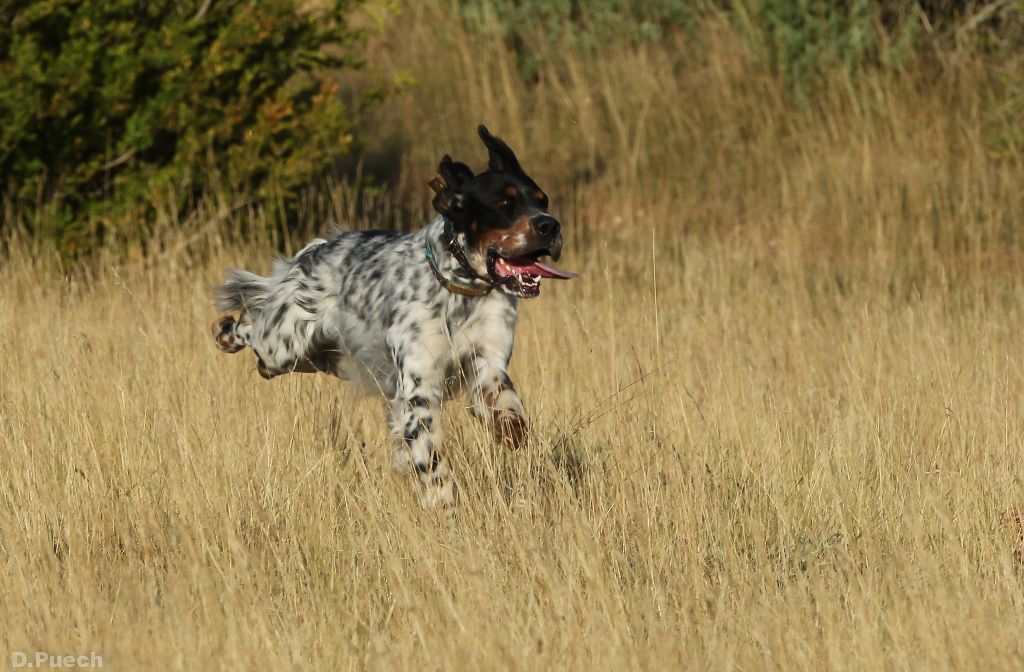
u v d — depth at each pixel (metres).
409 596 6.93
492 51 24.52
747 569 7.55
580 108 23.05
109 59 15.75
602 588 6.96
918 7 22.31
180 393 9.68
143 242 15.96
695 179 21.41
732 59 22.98
